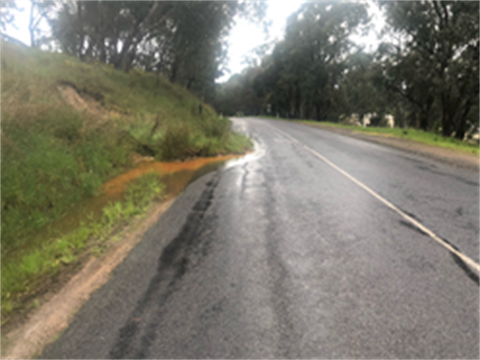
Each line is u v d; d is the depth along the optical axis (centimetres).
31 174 574
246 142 1423
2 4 1845
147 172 814
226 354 214
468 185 663
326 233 415
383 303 263
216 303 270
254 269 325
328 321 244
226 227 446
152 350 220
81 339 235
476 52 1711
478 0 1625
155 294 287
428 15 1984
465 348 213
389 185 668
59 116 803
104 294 291
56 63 1292
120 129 977
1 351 229
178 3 1980
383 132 2020
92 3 2006
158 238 415
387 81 2427
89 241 414
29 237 437
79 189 623
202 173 834
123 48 2217
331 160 999
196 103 2395
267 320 247
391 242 382
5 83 836
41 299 291
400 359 205
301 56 4259
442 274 306
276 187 669
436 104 2845
